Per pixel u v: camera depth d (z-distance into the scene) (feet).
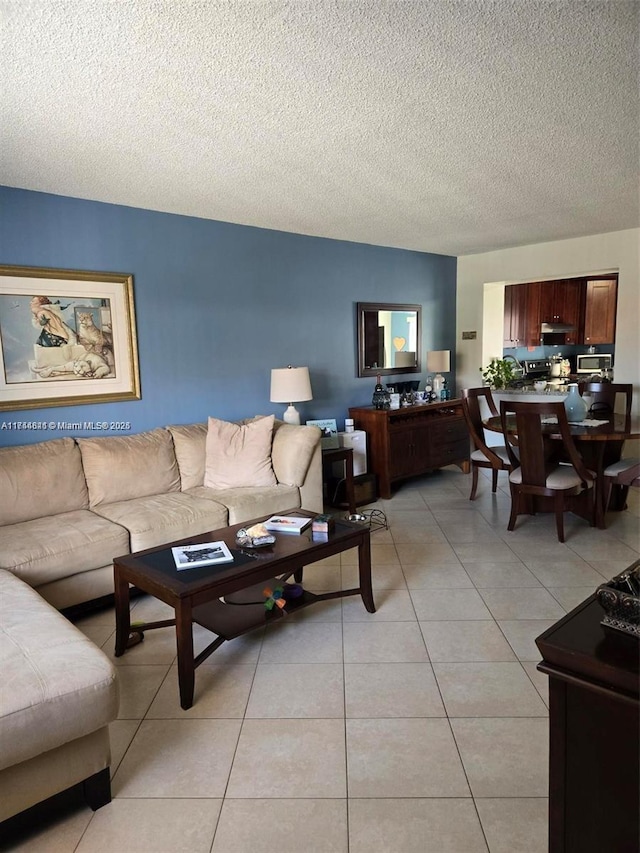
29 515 10.19
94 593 9.43
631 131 8.77
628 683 3.03
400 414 16.85
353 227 15.38
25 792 5.07
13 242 11.00
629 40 6.11
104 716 5.40
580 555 11.75
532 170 10.66
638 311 16.80
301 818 5.32
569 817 3.48
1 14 5.33
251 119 8.05
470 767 5.90
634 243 16.60
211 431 13.00
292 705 7.04
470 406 15.78
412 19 5.63
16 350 11.15
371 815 5.32
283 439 13.03
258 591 9.39
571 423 13.87
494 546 12.41
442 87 7.17
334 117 8.04
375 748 6.22
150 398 13.29
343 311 17.51
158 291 13.21
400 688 7.31
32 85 6.81
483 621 9.02
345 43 6.07
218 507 11.10
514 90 7.30
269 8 5.37
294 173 10.57
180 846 5.06
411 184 11.44
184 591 6.91
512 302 25.23
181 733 6.57
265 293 15.38
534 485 12.78
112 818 5.40
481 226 15.66
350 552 12.19
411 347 19.95
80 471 11.12
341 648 8.33
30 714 4.90
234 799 5.57
